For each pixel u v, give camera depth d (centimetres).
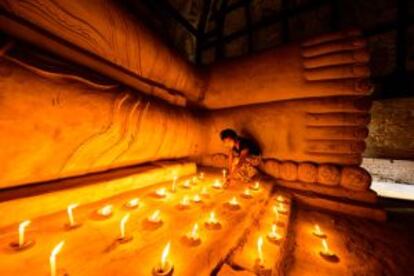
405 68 541
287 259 220
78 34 237
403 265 225
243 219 238
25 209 186
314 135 400
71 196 222
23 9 190
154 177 337
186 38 1073
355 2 661
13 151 168
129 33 288
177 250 173
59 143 199
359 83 361
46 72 186
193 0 1030
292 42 429
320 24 723
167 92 410
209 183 376
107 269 144
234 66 486
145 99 311
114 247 167
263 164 453
